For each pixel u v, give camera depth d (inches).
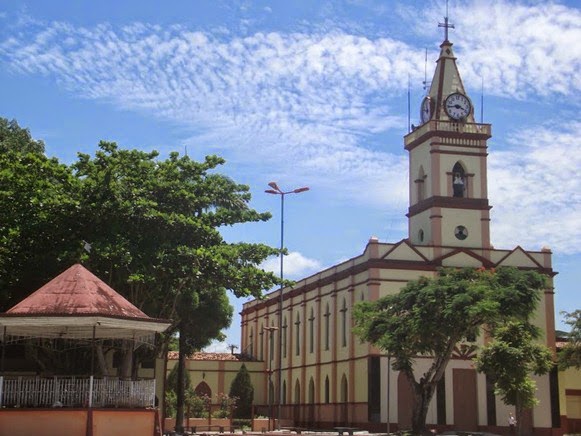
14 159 1398.9
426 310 1812.3
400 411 2297.0
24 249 1336.1
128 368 1295.5
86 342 1240.2
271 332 3191.4
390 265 2374.5
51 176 1397.6
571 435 2447.1
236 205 1667.1
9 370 1387.8
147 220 1378.0
